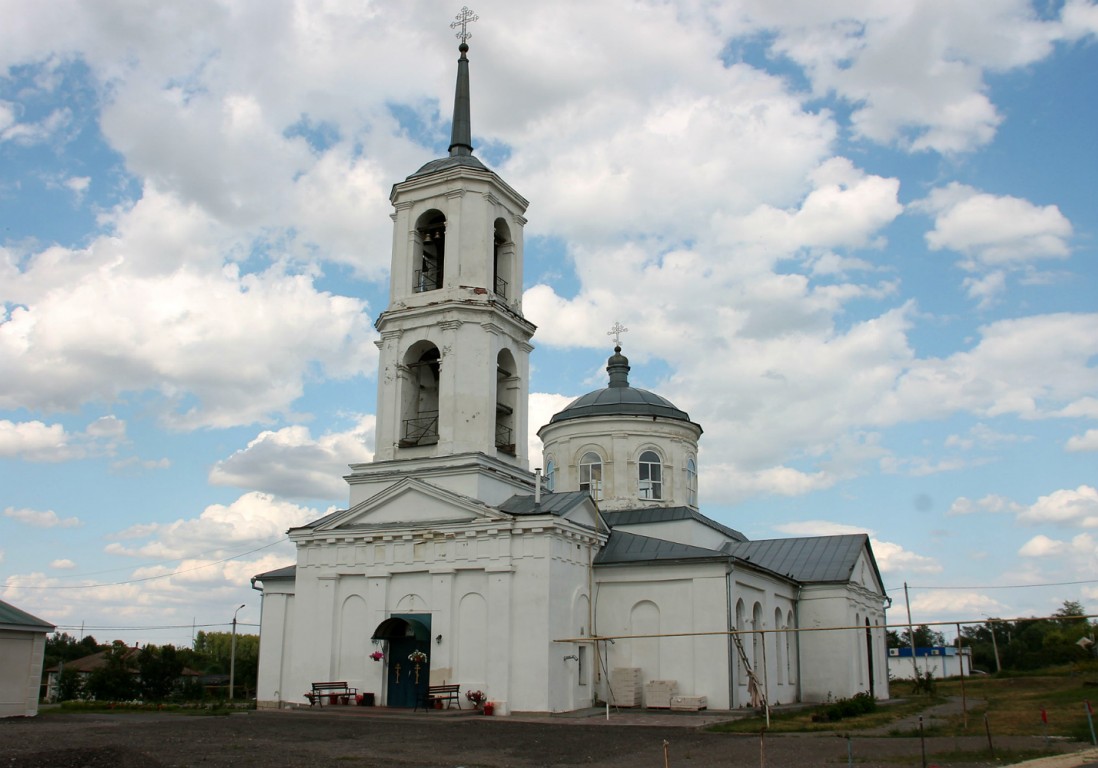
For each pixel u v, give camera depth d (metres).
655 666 36.78
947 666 84.25
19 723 31.03
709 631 34.97
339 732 27.59
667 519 45.22
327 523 38.12
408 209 40.81
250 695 63.62
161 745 23.56
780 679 43.47
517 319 40.22
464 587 35.44
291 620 41.09
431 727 29.23
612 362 53.19
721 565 36.75
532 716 32.78
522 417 40.22
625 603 37.78
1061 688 49.16
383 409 39.12
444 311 38.47
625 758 22.28
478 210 39.81
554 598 34.69
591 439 48.47
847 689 45.59
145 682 63.12
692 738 26.73
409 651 35.91
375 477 38.25
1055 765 20.61
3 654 35.41
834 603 46.91
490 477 37.09
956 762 20.97
